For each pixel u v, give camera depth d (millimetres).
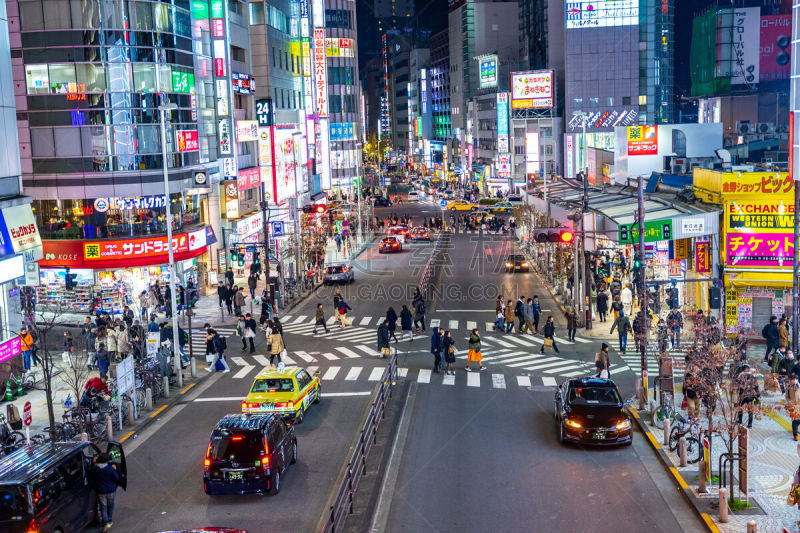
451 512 18047
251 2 75312
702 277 38000
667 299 39094
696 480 19547
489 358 34969
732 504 17812
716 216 35500
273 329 33875
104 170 48188
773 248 34969
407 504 18562
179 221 51656
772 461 20828
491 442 23297
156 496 19391
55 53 47406
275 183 68625
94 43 47375
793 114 34719
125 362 25578
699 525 17172
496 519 17609
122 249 47219
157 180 49625
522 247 75125
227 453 18531
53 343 38156
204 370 33375
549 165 120375
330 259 69625
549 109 120875
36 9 47250
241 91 63969
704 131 68062
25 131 47875
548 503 18516
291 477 20422
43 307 45719
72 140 47844
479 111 144625
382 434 24016
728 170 41844
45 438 23234
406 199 143375
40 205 48500
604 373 28703
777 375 26641
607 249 52344
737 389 20359
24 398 29484
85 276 47969
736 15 116188
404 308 39594
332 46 118688
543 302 48000
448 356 32312
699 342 28172
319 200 93250
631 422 24547
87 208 48375
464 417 25984
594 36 119625
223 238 59156
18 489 15250
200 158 55844
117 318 36750
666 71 124938
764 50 117625
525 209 74000
